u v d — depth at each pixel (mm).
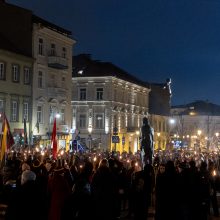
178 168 18703
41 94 54750
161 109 98062
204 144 95938
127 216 19688
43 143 53750
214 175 21016
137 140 82375
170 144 82750
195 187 14414
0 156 20031
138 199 17672
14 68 50281
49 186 13695
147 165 18344
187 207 14242
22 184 11023
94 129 73750
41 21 56875
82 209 11602
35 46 53781
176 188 14203
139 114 85375
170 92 103000
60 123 58562
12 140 21359
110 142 72812
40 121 54500
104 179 14875
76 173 17578
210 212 21484
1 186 17547
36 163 18484
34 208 10820
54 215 12953
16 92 50438
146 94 89875
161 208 14258
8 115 49000
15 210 10758
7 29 52688
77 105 74750
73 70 75562
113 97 73875
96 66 75562
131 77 85188
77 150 41500
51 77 57125
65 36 59656
